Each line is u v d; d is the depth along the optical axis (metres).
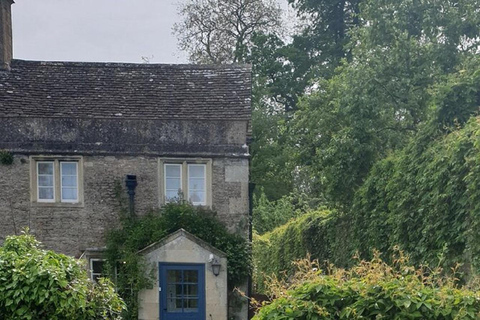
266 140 30.72
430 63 16.53
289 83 32.84
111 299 7.30
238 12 34.88
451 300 6.16
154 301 14.00
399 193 12.42
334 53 32.66
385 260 13.05
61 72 17.17
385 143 16.30
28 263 6.90
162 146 15.12
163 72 17.44
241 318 14.58
